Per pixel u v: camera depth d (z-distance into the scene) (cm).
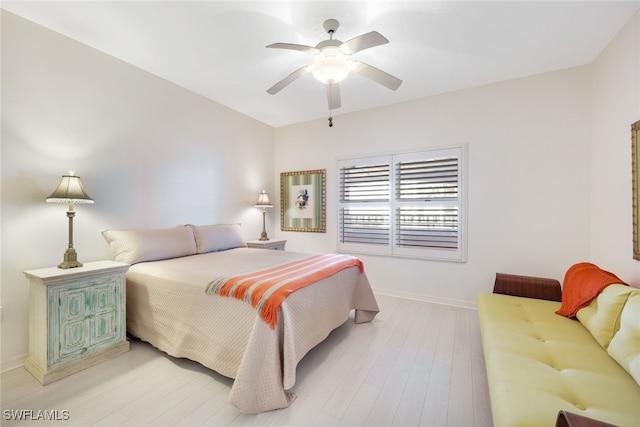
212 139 369
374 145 386
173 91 321
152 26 221
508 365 139
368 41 180
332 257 286
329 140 425
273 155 476
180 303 209
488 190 316
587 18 205
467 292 330
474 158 322
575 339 165
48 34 225
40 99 221
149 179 299
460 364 209
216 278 201
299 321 189
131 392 178
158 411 161
